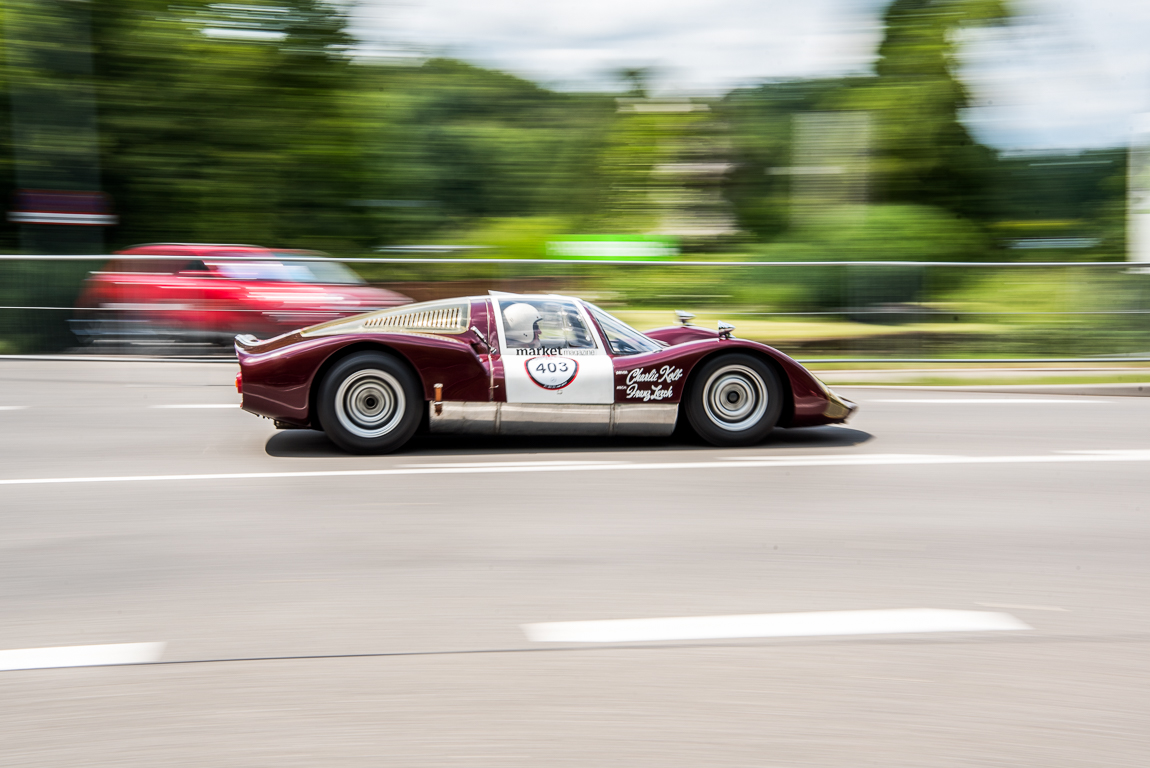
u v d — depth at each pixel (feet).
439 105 67.92
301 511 14.55
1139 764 7.47
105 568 11.89
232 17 62.80
